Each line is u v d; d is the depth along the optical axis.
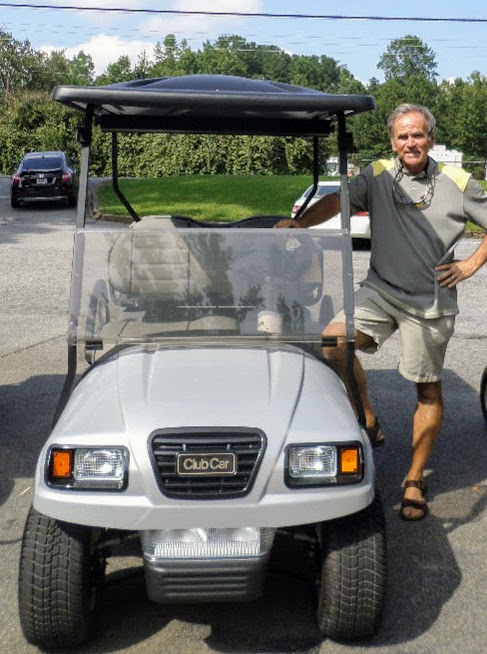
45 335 8.77
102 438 3.09
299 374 3.43
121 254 3.64
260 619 3.55
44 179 22.95
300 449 3.10
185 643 3.39
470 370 7.52
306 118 4.37
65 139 41.44
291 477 3.08
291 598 3.71
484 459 5.43
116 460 3.07
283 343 3.68
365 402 4.95
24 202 23.25
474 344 8.48
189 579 3.08
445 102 91.88
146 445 3.05
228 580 3.09
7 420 6.16
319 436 3.12
